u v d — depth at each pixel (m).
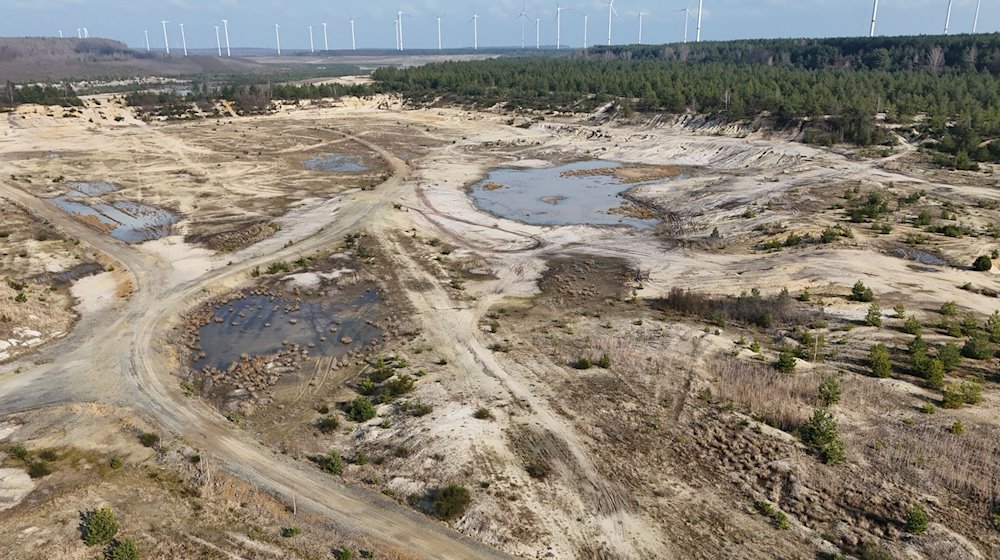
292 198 89.81
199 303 55.34
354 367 45.19
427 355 45.72
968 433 32.38
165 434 35.22
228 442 34.72
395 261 66.00
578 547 27.11
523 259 67.62
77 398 38.94
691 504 29.58
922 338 43.62
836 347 43.75
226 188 94.44
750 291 55.53
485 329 50.31
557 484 30.94
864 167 96.69
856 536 27.09
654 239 74.06
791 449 32.62
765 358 42.84
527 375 42.09
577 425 35.84
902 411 34.97
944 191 82.38
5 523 27.08
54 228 73.44
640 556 26.59
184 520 27.94
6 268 59.75
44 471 31.12
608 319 52.06
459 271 64.38
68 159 108.81
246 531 27.44
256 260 65.19
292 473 31.98
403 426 35.97
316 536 27.30
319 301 56.84
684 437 34.47
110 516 26.33
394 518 28.66
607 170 110.69
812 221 72.38
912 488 29.28
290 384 42.81
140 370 42.81
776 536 27.45
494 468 31.92
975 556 25.23
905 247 63.12
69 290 57.06
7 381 40.91
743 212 79.81
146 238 71.81
